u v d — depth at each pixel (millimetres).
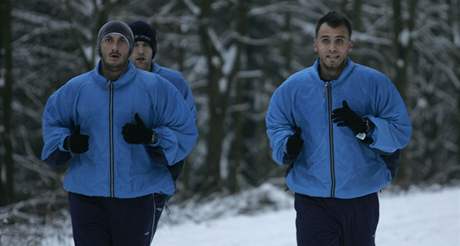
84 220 7031
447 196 20016
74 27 25844
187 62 35031
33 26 28125
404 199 19594
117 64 6828
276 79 38031
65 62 27641
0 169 25812
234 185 34812
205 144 36250
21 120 29219
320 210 7133
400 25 32031
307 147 7102
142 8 29688
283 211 17578
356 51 32094
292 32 36844
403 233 13805
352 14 32531
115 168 6863
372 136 6703
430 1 38000
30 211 14508
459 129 42656
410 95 40125
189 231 14508
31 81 28109
